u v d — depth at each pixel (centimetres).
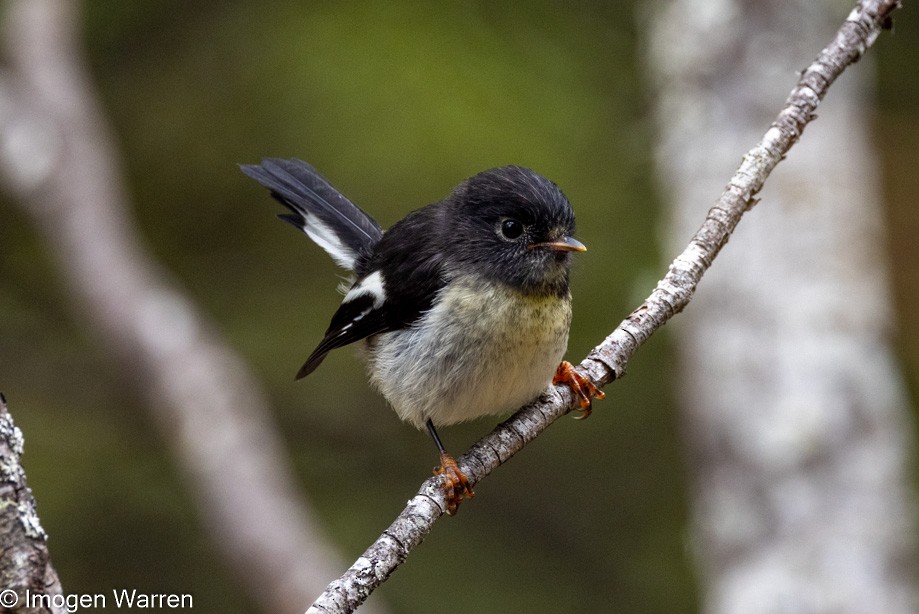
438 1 1154
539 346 673
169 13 1259
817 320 939
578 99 1133
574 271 1037
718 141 1012
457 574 1172
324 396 1292
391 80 1108
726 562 934
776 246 964
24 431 1200
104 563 1166
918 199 1230
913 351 1148
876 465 907
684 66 1045
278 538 1087
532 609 1154
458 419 722
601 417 1213
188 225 1290
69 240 1178
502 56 1130
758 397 939
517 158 1089
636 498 1226
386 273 735
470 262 697
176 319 1187
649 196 1155
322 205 895
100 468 1191
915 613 884
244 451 1128
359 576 492
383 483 1262
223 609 1172
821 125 1004
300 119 1120
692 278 623
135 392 1169
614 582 1173
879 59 1276
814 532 891
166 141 1245
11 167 1185
